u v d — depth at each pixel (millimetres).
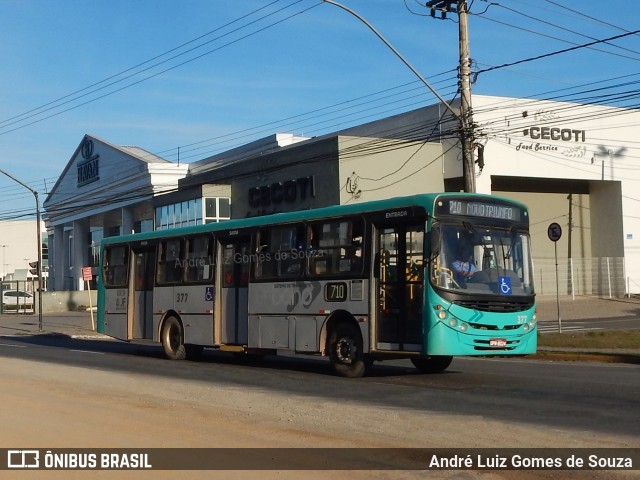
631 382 15641
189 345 22078
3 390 15422
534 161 45125
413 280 15820
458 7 24016
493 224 16297
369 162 41250
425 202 15719
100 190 69875
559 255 50219
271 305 18984
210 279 21109
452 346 15336
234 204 49188
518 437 10180
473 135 23875
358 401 13680
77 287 78188
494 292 15875
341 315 17391
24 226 111938
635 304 44906
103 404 13484
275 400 13938
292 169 44062
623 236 48688
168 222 55125
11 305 66875
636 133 48812
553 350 23141
